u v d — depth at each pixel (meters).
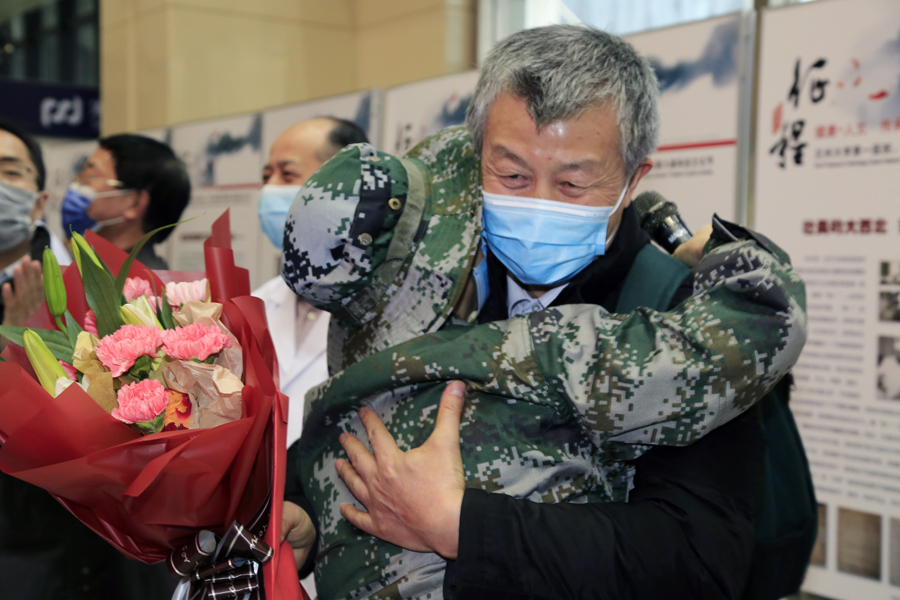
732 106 2.00
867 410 1.85
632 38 2.19
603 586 0.81
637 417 0.81
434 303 0.95
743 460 0.91
